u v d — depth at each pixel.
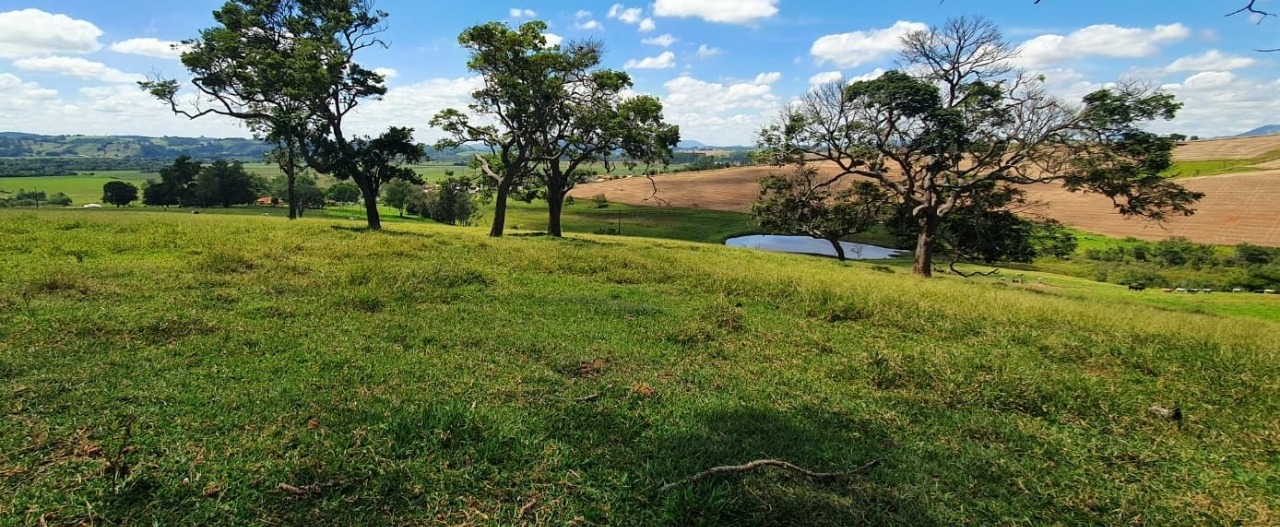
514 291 9.91
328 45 24.66
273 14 25.36
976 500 3.81
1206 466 4.45
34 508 3.16
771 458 4.23
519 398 5.05
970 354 7.30
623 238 37.06
